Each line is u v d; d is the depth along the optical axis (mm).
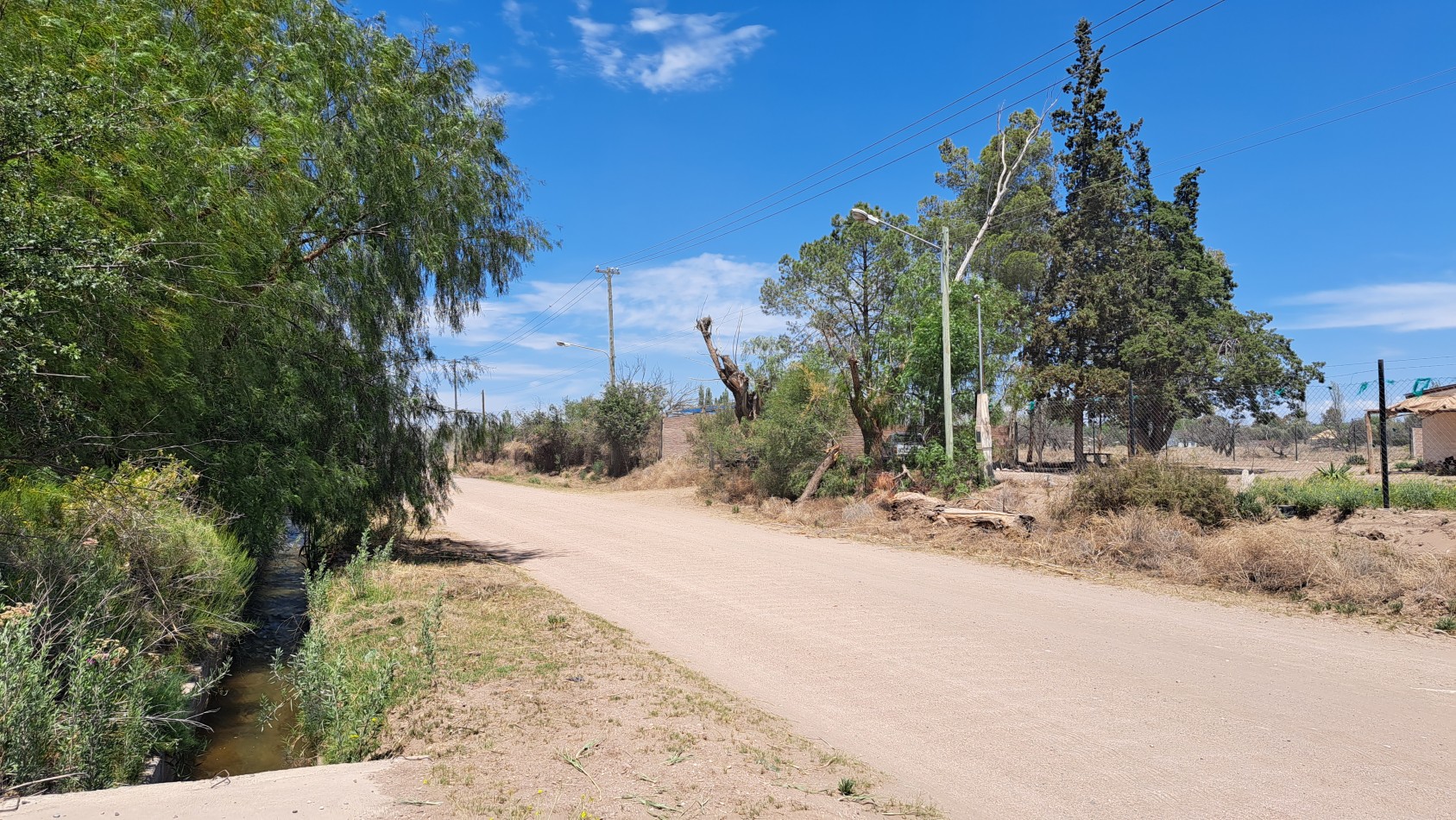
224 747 5891
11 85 5539
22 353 5219
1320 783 4453
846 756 4852
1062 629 8336
